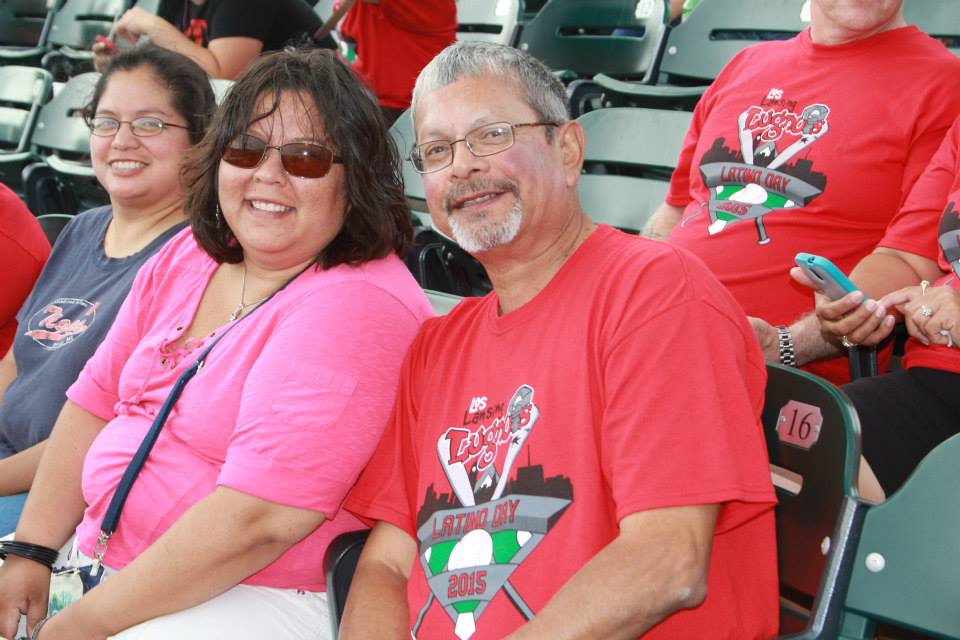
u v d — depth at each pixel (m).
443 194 1.59
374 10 4.07
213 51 4.16
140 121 2.40
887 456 1.86
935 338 1.90
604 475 1.39
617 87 3.38
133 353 2.02
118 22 4.35
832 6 2.37
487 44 1.61
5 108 4.60
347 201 1.81
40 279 2.56
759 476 1.30
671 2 3.86
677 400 1.32
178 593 1.67
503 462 1.47
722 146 2.54
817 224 2.35
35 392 2.35
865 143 2.33
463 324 1.66
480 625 1.42
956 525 1.26
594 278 1.48
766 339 2.14
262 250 1.82
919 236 2.14
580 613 1.26
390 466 1.69
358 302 1.75
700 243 2.49
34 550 1.99
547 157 1.56
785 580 1.46
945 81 2.31
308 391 1.67
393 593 1.61
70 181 4.02
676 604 1.26
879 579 1.30
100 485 1.89
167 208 2.48
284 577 1.78
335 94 1.79
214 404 1.79
